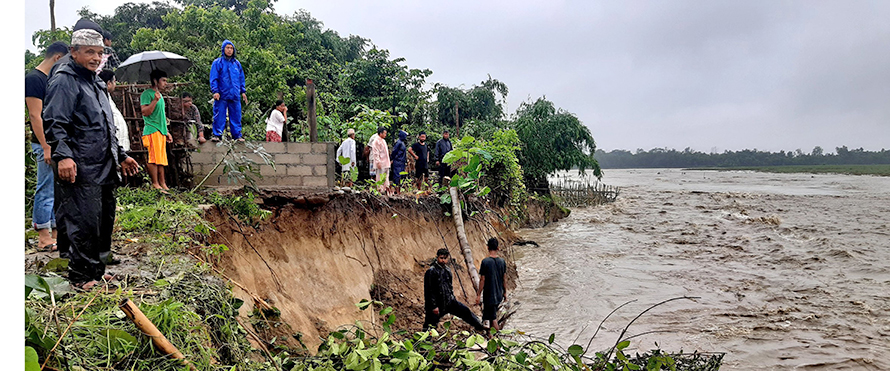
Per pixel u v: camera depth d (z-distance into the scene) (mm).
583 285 13234
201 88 14992
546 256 17141
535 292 12508
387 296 8992
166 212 5531
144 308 3021
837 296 12500
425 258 11070
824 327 10250
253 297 5469
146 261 4402
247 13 20406
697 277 14398
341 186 9961
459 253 12547
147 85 7555
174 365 2758
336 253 8430
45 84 4094
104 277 3678
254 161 8156
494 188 17828
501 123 28391
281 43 20906
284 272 7215
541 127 27875
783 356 8773
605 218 29453
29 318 2354
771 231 23984
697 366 5156
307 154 8344
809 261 16719
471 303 10773
